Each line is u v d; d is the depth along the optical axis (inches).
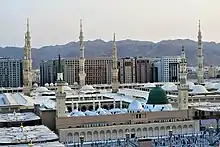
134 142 7672.2
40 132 7564.0
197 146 7647.6
